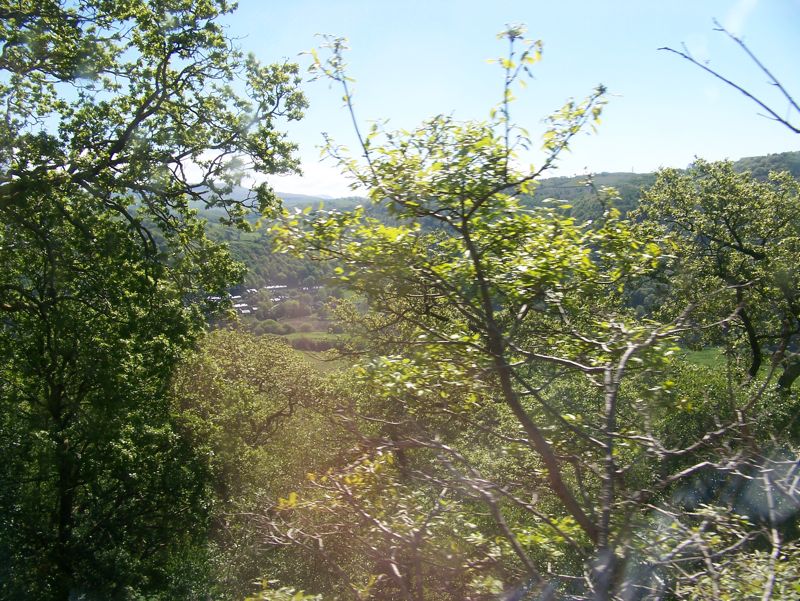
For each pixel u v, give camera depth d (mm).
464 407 5094
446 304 5168
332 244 4551
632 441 3855
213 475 18094
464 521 4152
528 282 4391
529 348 5148
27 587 13859
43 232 12414
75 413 14875
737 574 3160
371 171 4352
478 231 4500
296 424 20016
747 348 16391
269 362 21578
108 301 13266
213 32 13156
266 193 13422
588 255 4504
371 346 5320
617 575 3020
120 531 16781
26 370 14422
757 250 17453
